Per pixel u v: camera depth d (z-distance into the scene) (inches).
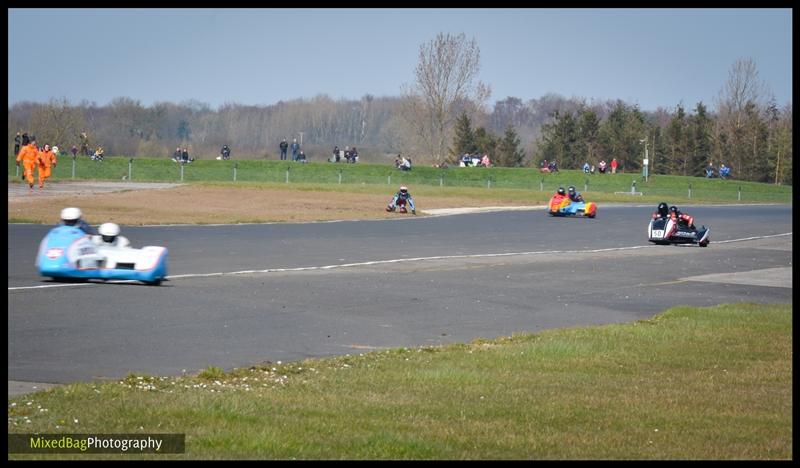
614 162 7440.9
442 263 1927.9
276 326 1099.3
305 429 627.2
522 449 602.9
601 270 1921.8
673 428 671.8
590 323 1246.3
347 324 1140.5
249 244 2170.3
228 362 884.0
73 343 935.0
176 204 3543.3
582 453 597.9
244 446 581.9
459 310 1301.7
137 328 1034.7
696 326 1200.2
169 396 708.0
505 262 2000.5
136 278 1370.6
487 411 703.7
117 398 693.9
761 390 816.3
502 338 1063.6
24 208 2881.4
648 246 2588.6
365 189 5182.1
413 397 742.5
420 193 5182.1
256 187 4847.4
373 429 635.5
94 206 3174.2
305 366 860.0
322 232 2613.2
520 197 5216.5
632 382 839.7
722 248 2630.4
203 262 1763.0
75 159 5944.9
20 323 1029.2
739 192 6392.7
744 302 1492.4
